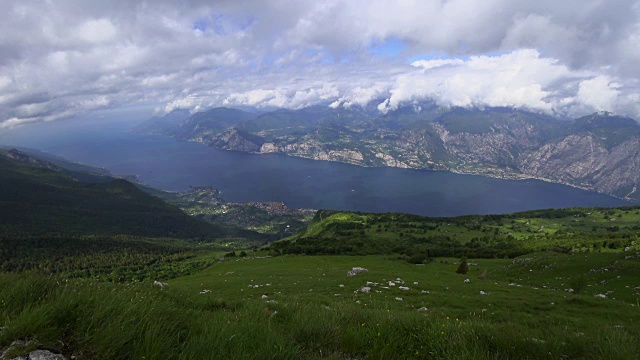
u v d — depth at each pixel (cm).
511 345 656
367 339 684
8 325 495
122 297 731
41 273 808
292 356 565
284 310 1016
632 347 591
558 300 3291
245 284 5319
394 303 3044
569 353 645
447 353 602
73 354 482
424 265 8744
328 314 911
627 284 4653
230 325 646
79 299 606
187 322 707
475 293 3944
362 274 5406
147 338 511
